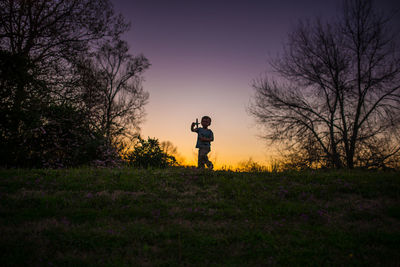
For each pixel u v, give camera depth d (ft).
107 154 34.83
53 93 39.50
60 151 32.76
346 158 54.44
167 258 11.83
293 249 13.05
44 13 46.09
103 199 19.16
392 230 15.25
